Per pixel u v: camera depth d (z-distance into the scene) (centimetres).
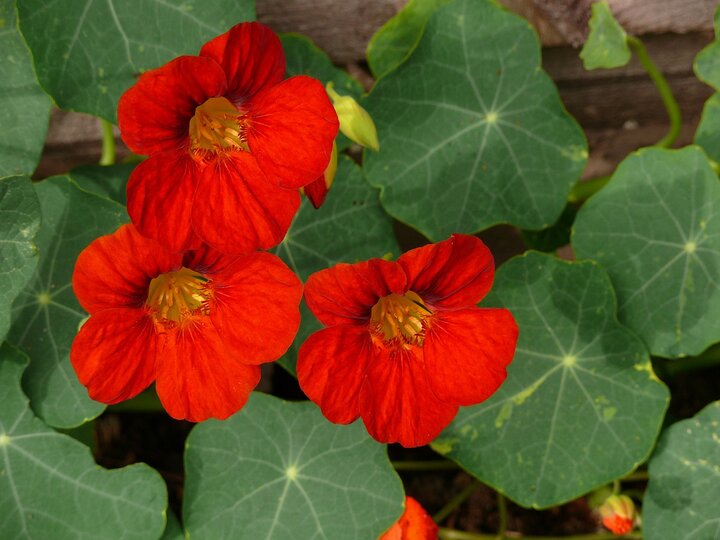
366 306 30
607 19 36
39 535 35
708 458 36
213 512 36
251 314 30
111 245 29
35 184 35
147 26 33
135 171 28
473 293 31
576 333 36
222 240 30
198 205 30
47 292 35
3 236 32
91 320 29
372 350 31
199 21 33
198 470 36
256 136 30
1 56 34
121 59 33
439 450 36
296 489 36
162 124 29
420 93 36
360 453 36
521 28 36
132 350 30
